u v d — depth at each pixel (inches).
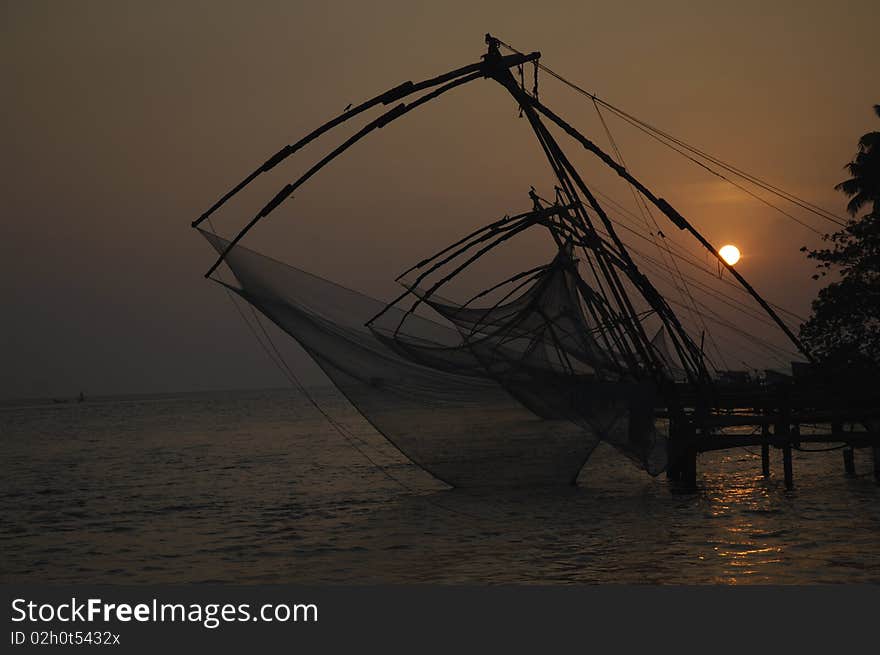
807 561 467.8
